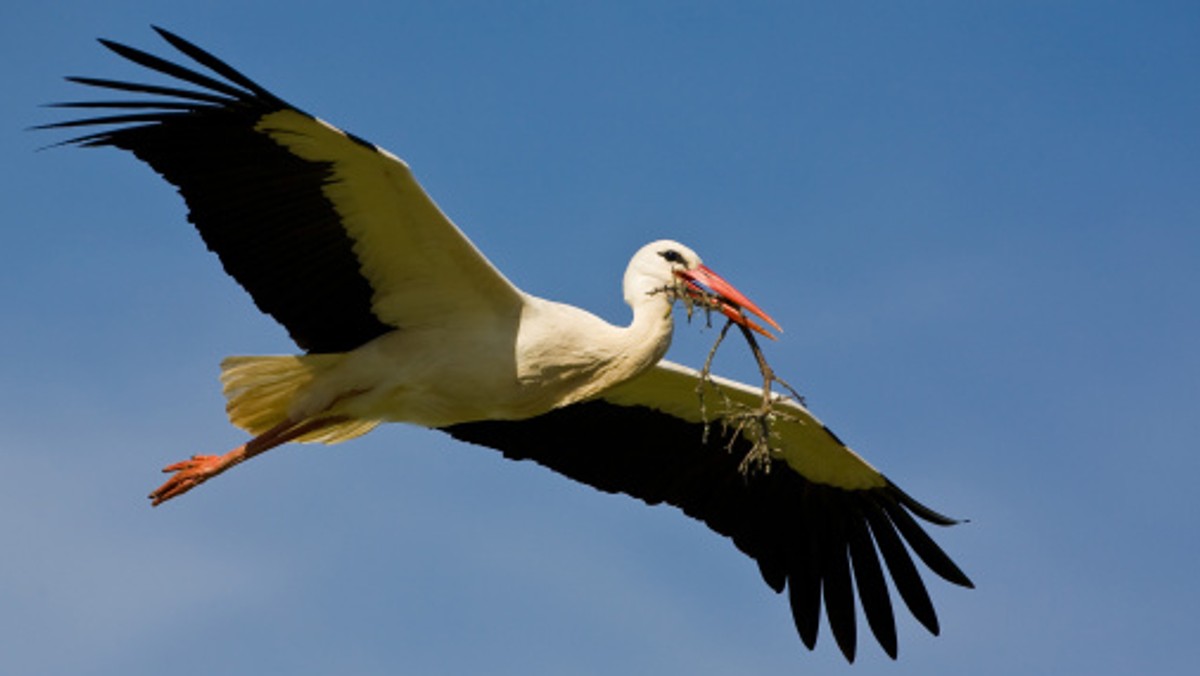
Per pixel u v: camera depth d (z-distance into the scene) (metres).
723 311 14.79
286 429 14.29
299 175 13.59
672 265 14.84
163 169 13.79
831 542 17.00
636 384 16.03
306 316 14.29
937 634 16.77
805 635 16.98
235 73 13.04
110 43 13.21
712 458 16.80
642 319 14.55
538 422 16.58
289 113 13.17
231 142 13.59
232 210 13.84
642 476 16.80
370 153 13.21
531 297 14.34
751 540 17.02
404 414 14.56
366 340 14.39
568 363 14.34
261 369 14.23
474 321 14.23
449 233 13.71
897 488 16.42
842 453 16.42
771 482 16.92
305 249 13.96
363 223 13.77
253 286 14.15
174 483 14.32
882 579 16.94
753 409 15.78
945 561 16.62
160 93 13.42
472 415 14.59
